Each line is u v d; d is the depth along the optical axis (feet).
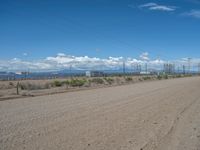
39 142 29.25
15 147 27.22
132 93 94.63
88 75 444.14
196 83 179.83
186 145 29.58
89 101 68.23
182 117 47.60
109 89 117.19
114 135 33.09
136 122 41.57
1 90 120.88
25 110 52.08
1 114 47.06
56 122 40.19
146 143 29.96
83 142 29.63
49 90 117.29
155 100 72.79
